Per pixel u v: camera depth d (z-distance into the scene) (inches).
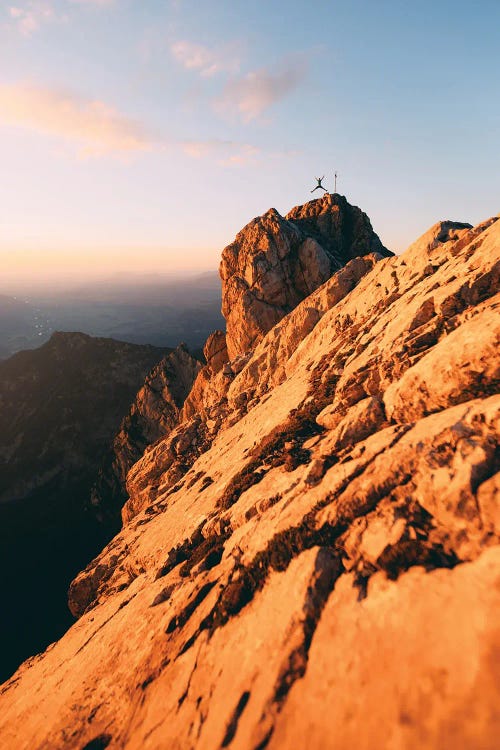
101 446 5743.1
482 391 428.5
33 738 426.9
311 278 2471.7
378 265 1482.5
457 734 183.8
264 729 245.4
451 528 299.0
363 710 218.8
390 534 322.3
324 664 260.2
